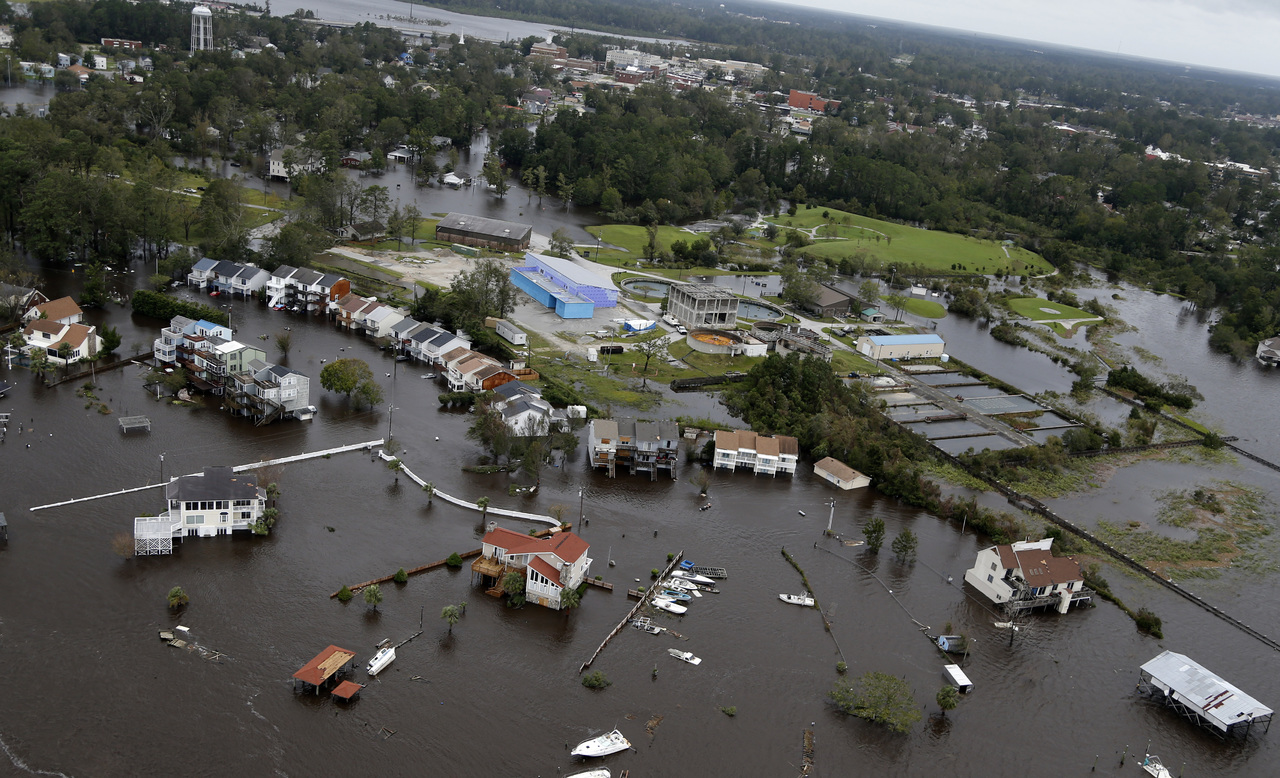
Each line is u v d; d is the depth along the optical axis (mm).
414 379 181750
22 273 193625
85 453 139250
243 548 123062
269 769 90875
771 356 192250
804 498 154000
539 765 95062
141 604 110250
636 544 134875
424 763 93625
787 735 102812
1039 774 101062
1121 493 168875
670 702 105688
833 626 121875
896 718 103062
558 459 156875
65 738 91188
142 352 176375
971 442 181125
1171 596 137125
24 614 105938
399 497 139750
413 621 113625
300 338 194250
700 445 166750
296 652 105812
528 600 120625
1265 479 182625
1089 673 118250
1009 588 128000
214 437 149250
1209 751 107125
